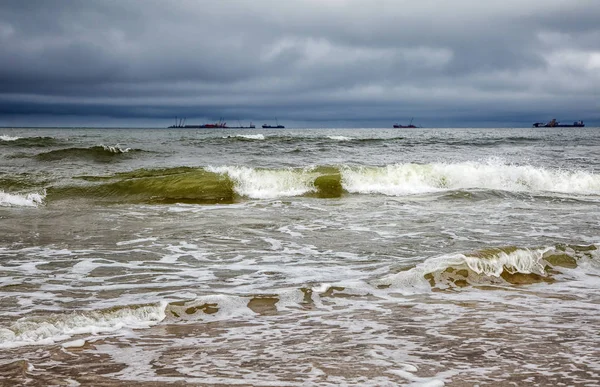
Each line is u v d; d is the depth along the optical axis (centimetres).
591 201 1280
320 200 1310
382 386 317
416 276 580
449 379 328
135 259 694
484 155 2712
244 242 805
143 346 388
